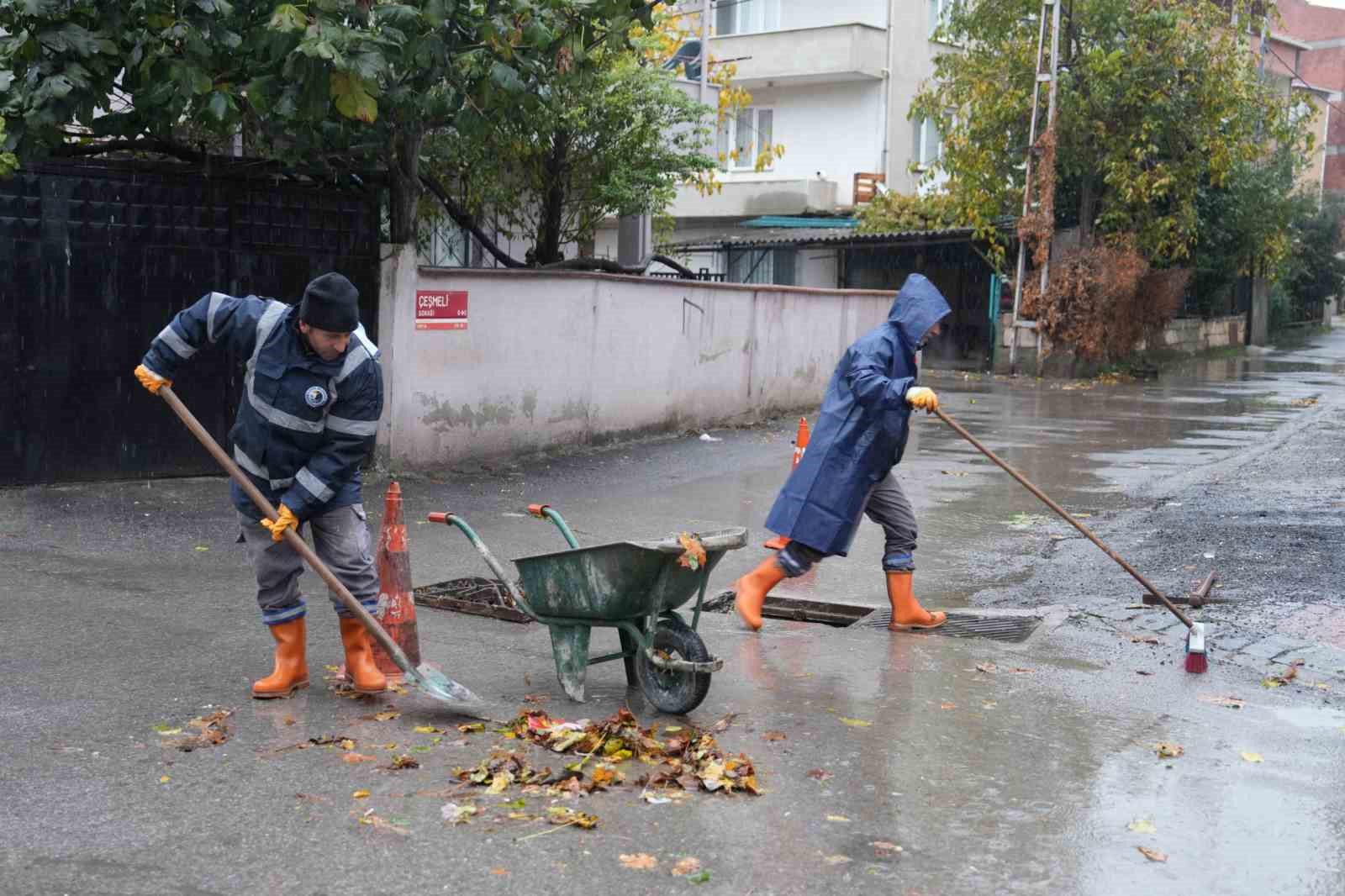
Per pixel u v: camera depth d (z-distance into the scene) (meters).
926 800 4.50
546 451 12.77
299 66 8.53
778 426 16.11
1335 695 5.87
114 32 8.77
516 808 4.31
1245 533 9.62
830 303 18.00
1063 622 7.07
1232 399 20.77
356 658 5.48
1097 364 24.94
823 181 30.73
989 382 24.05
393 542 5.77
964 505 10.97
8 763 4.59
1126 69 24.27
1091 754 5.02
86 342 9.80
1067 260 24.59
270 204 10.52
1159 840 4.20
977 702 5.67
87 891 3.65
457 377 11.67
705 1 23.89
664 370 14.55
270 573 5.38
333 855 3.92
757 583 6.89
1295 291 41.16
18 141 8.77
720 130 34.28
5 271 9.41
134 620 6.54
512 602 7.16
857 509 6.75
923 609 7.06
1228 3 27.83
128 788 4.39
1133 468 13.09
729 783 4.52
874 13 31.98
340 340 5.02
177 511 9.28
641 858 3.95
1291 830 4.30
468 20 9.77
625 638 5.72
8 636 6.18
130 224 9.91
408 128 10.74
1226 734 5.29
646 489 11.39
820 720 5.35
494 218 16.39
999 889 3.82
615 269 15.26
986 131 25.55
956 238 26.14
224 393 10.46
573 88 10.52
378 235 11.03
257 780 4.50
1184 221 25.38
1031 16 25.12
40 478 9.70
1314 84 57.38
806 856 4.00
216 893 3.66
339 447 5.17
